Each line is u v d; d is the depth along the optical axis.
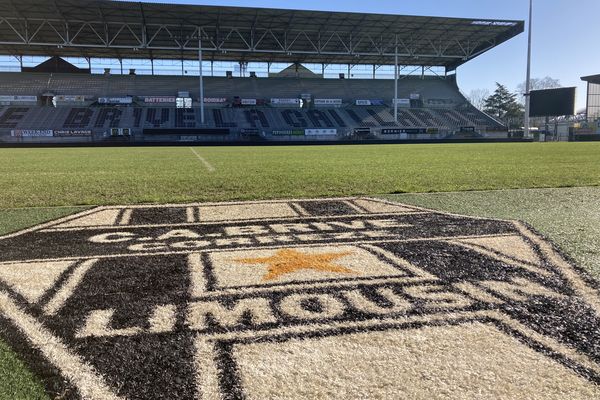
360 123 44.44
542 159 13.52
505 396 1.47
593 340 1.83
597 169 9.80
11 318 2.06
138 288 2.45
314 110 45.81
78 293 2.38
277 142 36.75
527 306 2.16
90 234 3.83
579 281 2.51
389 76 50.88
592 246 3.23
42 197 5.98
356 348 1.76
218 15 34.84
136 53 42.31
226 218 4.53
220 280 2.56
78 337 1.87
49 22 35.00
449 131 43.47
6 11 32.81
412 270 2.71
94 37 38.72
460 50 45.31
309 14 35.22
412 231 3.83
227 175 8.87
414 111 47.69
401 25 38.38
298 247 3.31
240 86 46.41
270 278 2.59
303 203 5.41
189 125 40.31
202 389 1.50
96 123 38.84
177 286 2.47
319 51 40.56
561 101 43.38
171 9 33.41
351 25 38.00
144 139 37.19
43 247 3.39
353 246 3.32
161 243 3.49
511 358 1.69
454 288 2.40
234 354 1.72
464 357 1.69
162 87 44.22
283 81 48.22
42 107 39.94
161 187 6.98
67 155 18.36
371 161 13.02
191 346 1.78
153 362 1.67
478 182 7.35
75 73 43.66
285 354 1.71
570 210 4.78
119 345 1.80
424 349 1.75
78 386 1.53
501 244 3.33
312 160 13.71
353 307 2.14
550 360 1.68
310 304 2.19
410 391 1.49
